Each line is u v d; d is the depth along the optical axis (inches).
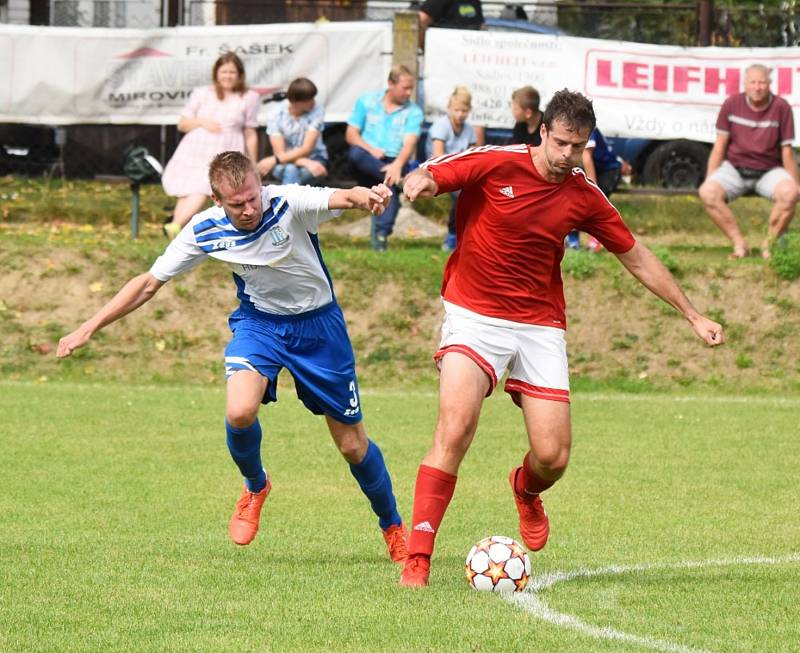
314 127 2009.1
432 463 773.3
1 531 933.2
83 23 2429.9
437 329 1862.7
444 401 778.2
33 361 1797.5
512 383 805.2
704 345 1843.0
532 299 791.7
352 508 1056.2
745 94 1966.0
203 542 911.0
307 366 839.1
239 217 791.7
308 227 812.0
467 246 791.7
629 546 914.7
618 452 1318.9
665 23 2237.9
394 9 2313.0
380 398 1660.9
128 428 1407.5
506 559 756.0
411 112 1993.1
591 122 748.0
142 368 1796.3
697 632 662.5
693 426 1481.3
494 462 1268.5
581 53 2113.7
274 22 2490.2
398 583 769.6
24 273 1909.4
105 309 818.8
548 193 772.0
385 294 1898.4
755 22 2222.0
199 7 2319.1
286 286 824.9
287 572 800.9
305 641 629.6
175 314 1867.6
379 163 1984.5
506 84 2118.6
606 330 1862.7
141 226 2250.2
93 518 989.8
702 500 1092.5
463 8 2186.3
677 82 2129.7
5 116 2159.2
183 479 1155.3
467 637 638.5
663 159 2321.6
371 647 619.2
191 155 1975.9
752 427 1477.6
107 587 747.4
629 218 2313.0
